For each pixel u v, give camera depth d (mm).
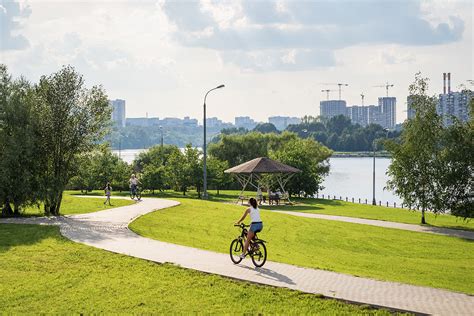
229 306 12867
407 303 12594
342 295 13266
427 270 20375
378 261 22359
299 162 66312
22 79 32719
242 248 17453
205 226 29281
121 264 16969
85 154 34062
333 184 110062
